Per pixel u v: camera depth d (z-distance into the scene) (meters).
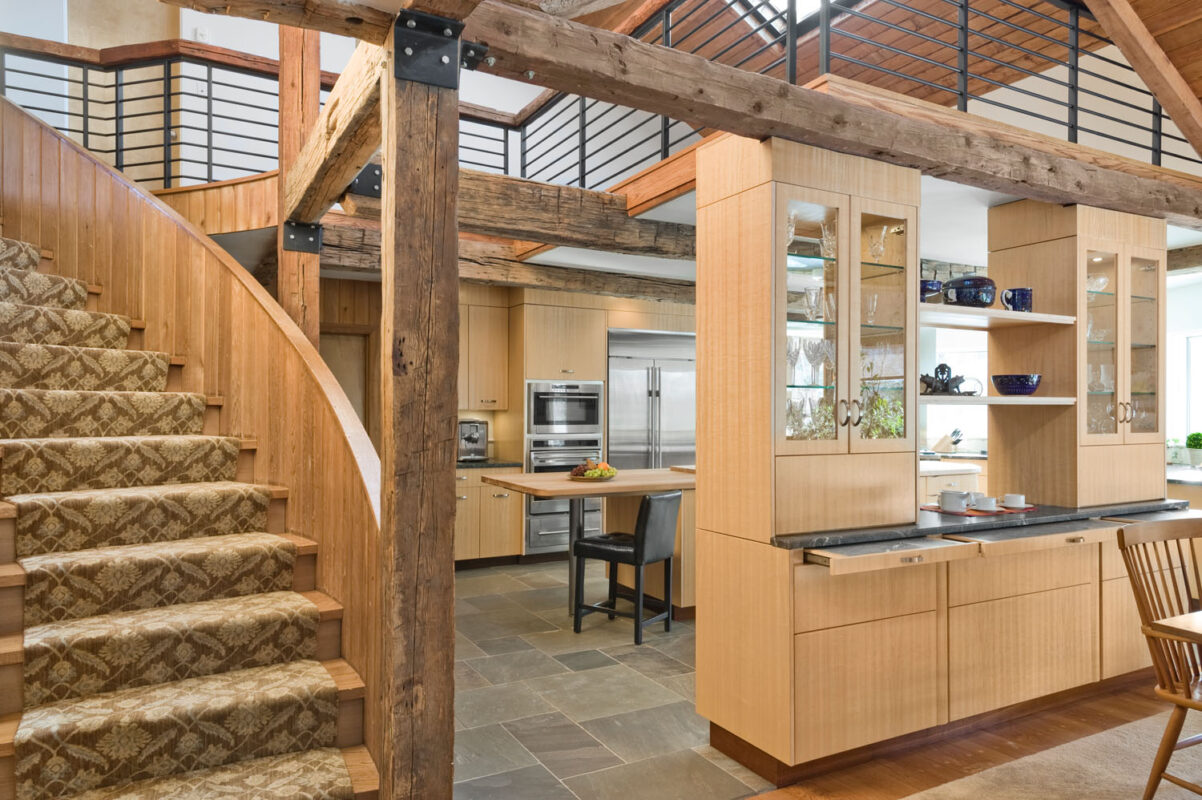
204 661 2.40
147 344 3.87
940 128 3.06
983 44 5.86
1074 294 3.69
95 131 6.25
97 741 2.02
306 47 3.72
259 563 2.74
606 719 3.28
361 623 2.40
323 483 2.78
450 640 1.98
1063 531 3.13
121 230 3.96
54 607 2.36
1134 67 4.08
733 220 2.95
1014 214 3.97
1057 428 3.78
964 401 3.35
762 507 2.78
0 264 3.56
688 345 7.47
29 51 4.57
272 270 5.55
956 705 3.03
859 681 2.79
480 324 6.66
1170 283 7.05
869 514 2.98
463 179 3.91
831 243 2.94
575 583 4.61
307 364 2.92
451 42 1.99
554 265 5.91
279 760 2.23
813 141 2.81
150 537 2.78
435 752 1.96
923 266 6.18
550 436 6.68
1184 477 5.36
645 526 4.30
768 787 2.68
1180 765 2.81
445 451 1.97
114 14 6.41
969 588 3.08
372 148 2.71
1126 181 3.74
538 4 2.13
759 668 2.77
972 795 2.60
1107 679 3.55
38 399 2.92
